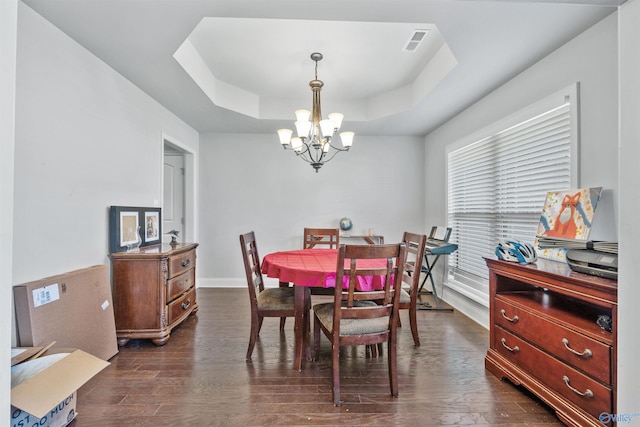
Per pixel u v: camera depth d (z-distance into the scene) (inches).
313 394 71.7
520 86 97.3
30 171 69.8
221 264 173.6
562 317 63.1
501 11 68.4
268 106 148.6
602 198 70.2
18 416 51.3
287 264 89.6
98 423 61.3
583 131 75.1
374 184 177.2
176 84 109.0
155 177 124.3
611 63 68.6
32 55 70.1
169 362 86.6
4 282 37.5
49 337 69.4
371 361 88.1
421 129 163.5
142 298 96.6
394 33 94.7
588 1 48.6
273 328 112.9
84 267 86.0
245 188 174.1
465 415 64.4
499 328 79.9
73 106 82.2
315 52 106.7
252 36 97.1
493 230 114.5
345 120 149.5
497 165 111.7
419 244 97.7
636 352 47.3
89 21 74.0
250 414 64.4
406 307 95.7
